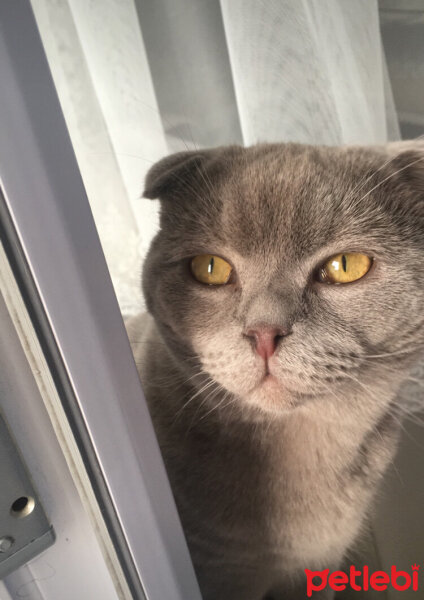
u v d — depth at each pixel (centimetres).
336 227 15
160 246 17
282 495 17
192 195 17
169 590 9
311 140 21
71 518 8
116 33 20
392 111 20
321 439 17
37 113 6
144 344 20
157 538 9
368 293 15
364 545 20
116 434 8
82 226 7
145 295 18
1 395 7
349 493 18
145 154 22
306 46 20
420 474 19
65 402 7
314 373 15
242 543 17
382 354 16
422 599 19
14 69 6
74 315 7
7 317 7
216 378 16
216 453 17
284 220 15
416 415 20
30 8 6
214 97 23
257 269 15
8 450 7
